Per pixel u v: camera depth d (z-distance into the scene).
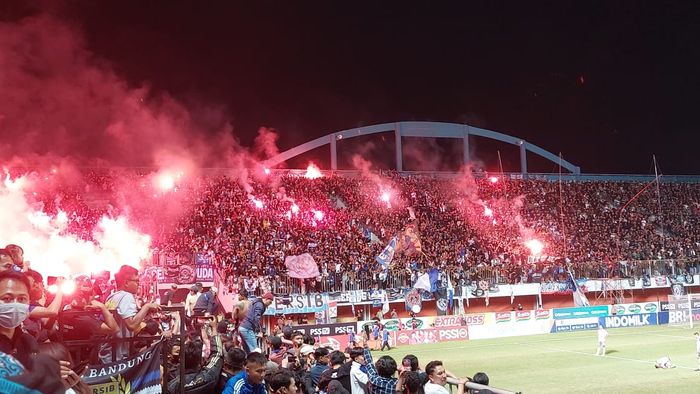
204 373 8.00
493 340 43.72
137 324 7.61
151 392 7.23
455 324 44.97
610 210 61.25
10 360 3.18
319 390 10.64
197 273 35.03
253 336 11.23
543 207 60.06
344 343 39.88
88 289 9.45
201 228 45.97
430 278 46.22
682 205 63.78
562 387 24.80
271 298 11.76
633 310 50.09
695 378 25.73
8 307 3.65
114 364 6.95
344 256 46.31
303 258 43.31
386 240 50.56
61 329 7.12
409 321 43.78
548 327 47.53
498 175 64.12
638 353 34.12
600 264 52.59
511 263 51.00
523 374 28.28
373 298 44.44
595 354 34.34
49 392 3.19
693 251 57.38
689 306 47.69
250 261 42.69
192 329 11.95
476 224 55.72
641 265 53.47
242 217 47.69
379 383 9.62
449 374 10.39
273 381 7.32
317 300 42.34
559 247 55.16
